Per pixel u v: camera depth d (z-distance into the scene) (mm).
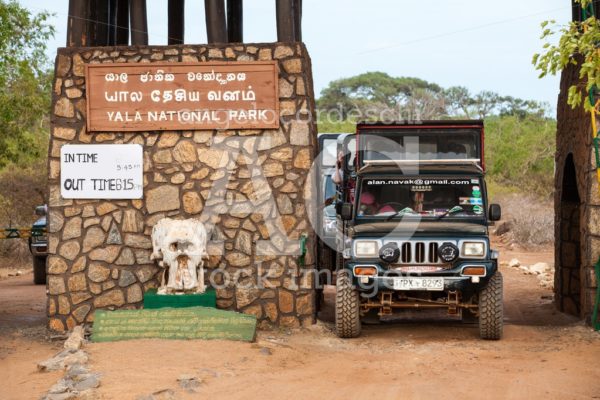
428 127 11648
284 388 7949
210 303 10836
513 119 44094
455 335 11055
